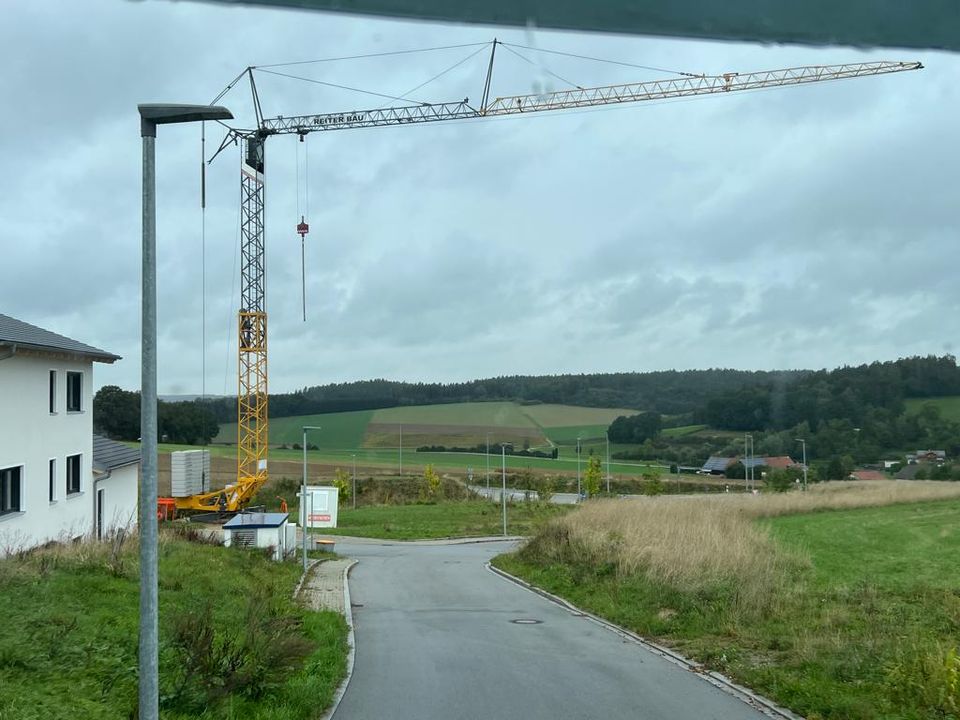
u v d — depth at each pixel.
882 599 15.62
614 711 9.08
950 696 8.06
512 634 14.66
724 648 12.20
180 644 8.78
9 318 24.06
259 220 53.69
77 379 25.78
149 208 5.89
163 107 5.87
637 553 19.30
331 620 15.01
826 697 8.74
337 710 9.17
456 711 9.13
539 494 63.31
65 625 9.66
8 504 20.97
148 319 5.87
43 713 6.86
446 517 56.81
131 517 27.16
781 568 18.78
